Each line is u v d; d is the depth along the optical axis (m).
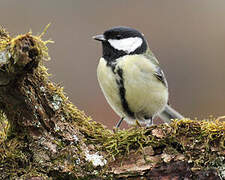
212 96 12.52
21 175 5.39
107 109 12.12
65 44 13.16
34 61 4.81
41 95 5.50
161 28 13.86
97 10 13.99
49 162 5.50
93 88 12.55
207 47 13.45
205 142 5.39
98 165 5.56
